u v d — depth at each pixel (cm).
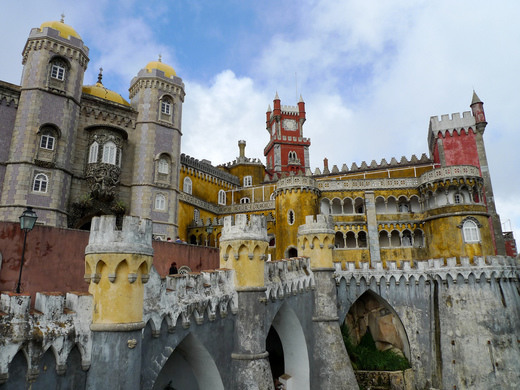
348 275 3547
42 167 3444
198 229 5041
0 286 1780
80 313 1083
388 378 3192
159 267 2634
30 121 3456
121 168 4125
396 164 5650
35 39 3669
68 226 3606
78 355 1066
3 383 888
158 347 1313
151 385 1259
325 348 2538
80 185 3816
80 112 3978
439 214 4272
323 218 2784
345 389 2441
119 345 1088
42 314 993
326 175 5969
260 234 1891
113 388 1055
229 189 6600
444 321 3309
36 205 3344
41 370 968
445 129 5022
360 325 3719
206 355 1595
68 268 2022
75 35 3953
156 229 4106
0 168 3359
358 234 4647
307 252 2773
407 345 3431
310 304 2614
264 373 1716
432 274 3469
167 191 4297
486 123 4869
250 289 1803
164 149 4375
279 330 2502
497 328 3164
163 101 4503
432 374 3247
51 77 3662
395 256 4441
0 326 898
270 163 8812
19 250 1864
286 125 8769
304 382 2381
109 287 1116
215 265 3161
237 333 1767
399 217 4609
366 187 4750
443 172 4356
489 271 3309
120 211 3903
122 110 4288
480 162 4772
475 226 4128
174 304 1396
